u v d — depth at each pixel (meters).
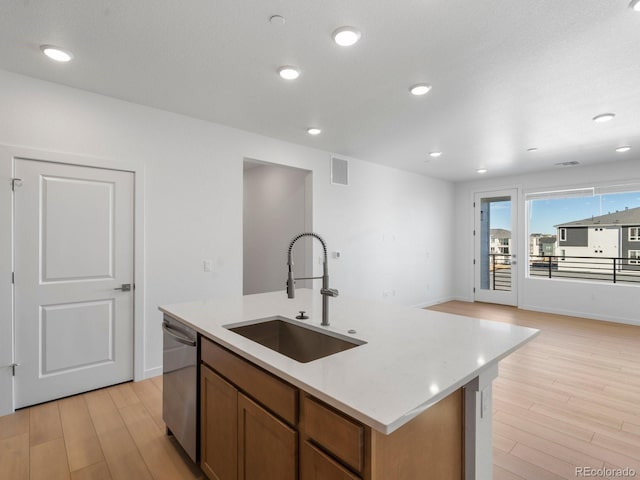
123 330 2.98
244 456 1.45
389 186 5.64
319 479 1.10
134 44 2.11
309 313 2.06
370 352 1.38
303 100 2.95
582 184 5.54
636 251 5.15
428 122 3.48
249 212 5.85
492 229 6.65
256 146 3.88
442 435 1.27
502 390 2.90
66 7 1.76
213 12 1.81
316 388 1.06
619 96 2.82
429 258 6.48
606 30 1.93
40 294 2.60
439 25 1.90
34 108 2.56
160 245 3.17
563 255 5.84
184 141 3.32
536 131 3.74
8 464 1.93
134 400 2.68
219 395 1.63
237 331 1.86
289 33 1.99
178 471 1.89
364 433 0.96
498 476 1.85
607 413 2.52
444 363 1.27
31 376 2.57
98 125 2.83
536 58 2.24
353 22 1.88
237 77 2.54
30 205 2.56
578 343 4.16
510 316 5.59
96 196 2.84
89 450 2.06
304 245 4.68
